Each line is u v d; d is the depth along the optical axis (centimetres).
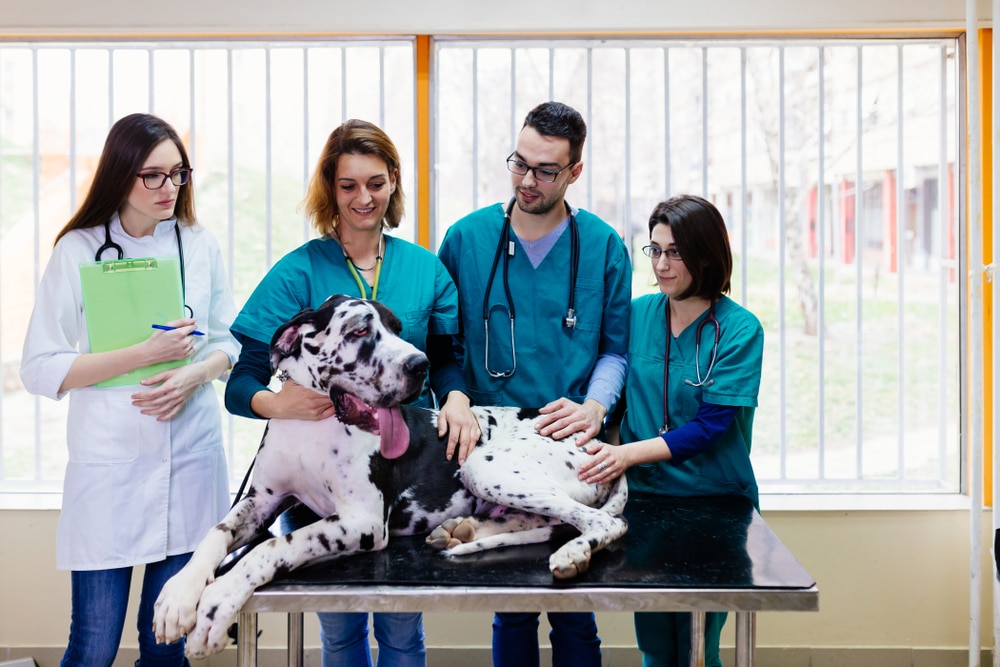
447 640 283
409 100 291
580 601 151
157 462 200
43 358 193
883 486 292
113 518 197
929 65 296
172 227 208
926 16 265
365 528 165
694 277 203
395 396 163
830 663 281
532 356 213
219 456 215
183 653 213
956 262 279
